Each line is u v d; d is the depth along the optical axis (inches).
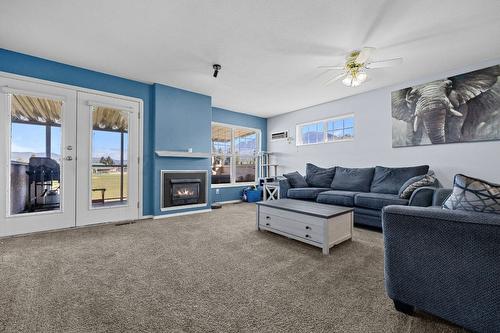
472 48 104.7
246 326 47.9
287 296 59.4
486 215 42.6
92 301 56.5
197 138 173.2
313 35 96.0
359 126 172.1
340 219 98.3
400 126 148.6
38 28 92.4
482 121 117.5
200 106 174.7
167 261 81.4
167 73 137.7
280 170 241.3
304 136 221.5
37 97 116.7
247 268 76.1
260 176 252.2
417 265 49.2
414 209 50.8
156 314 51.8
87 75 131.3
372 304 55.9
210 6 79.3
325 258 84.9
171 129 160.6
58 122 122.7
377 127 161.3
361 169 161.3
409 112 144.3
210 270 74.4
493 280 39.9
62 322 48.7
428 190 102.9
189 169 170.7
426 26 88.4
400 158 149.7
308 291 61.9
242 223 138.3
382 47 104.0
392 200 116.6
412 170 134.7
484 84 117.0
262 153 247.0
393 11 80.3
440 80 131.6
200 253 89.4
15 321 48.9
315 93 172.1
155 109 153.0
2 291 60.6
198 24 89.6
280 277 69.9
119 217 142.3
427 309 48.0
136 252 90.0
